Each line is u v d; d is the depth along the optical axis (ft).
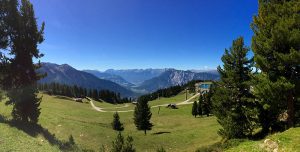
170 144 177.47
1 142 71.51
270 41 90.74
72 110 357.20
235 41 126.82
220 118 132.77
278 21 90.02
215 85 136.15
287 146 63.57
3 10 100.48
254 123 123.03
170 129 268.41
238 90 124.67
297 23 87.45
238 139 109.19
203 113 340.18
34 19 106.42
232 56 126.72
